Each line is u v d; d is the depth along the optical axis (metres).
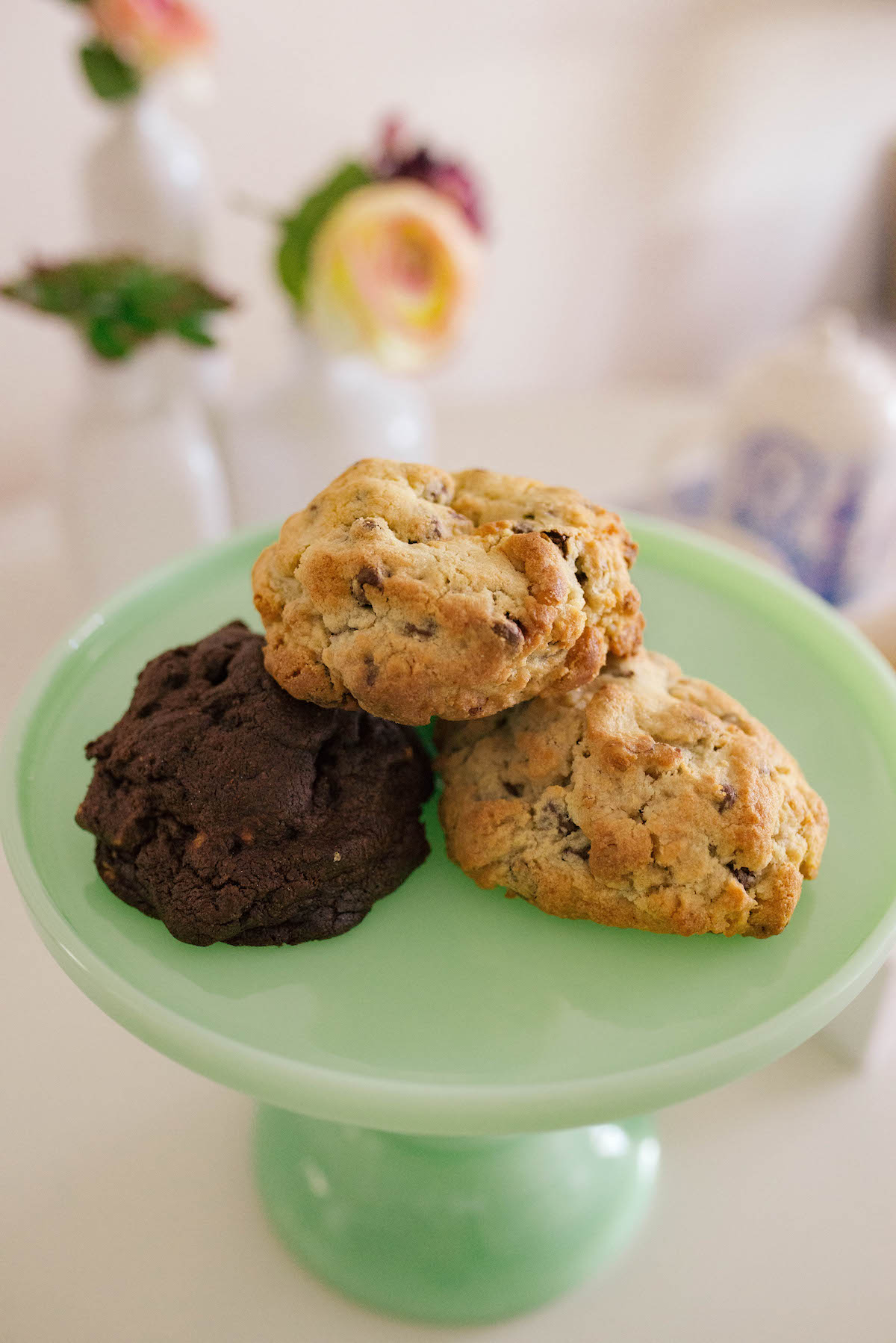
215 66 0.81
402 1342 0.47
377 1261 0.47
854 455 0.70
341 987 0.39
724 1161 0.51
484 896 0.42
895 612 0.62
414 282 0.64
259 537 0.52
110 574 0.66
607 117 1.00
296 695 0.42
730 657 0.48
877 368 0.73
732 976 0.40
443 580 0.41
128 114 0.68
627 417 0.89
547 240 1.06
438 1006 0.39
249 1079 0.37
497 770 0.43
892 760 0.45
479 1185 0.48
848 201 1.23
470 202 0.68
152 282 0.62
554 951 0.41
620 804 0.42
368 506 0.43
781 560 0.71
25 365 0.84
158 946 0.40
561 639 0.41
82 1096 0.51
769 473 0.73
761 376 0.73
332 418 0.67
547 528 0.43
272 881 0.40
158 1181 0.49
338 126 0.88
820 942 0.41
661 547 0.52
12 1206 0.49
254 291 0.92
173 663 0.45
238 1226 0.49
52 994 0.54
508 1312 0.47
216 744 0.42
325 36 0.84
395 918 0.41
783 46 1.05
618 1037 0.38
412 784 0.44
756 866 0.41
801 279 1.27
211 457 0.67
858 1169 0.50
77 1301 0.47
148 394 0.65
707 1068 0.37
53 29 0.74
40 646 0.67
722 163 1.10
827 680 0.48
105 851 0.42
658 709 0.44
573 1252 0.48
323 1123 0.50
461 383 1.12
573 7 0.92
